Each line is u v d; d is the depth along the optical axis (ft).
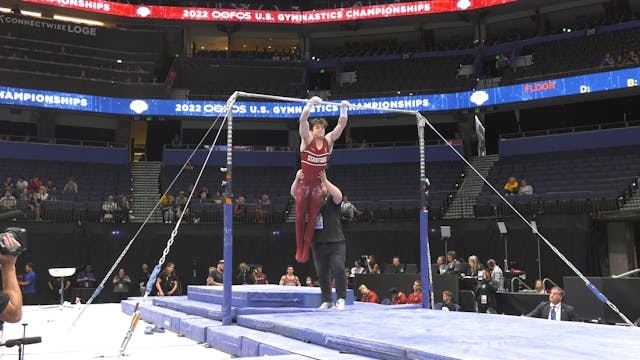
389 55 118.11
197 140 117.70
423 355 14.16
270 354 18.75
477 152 109.19
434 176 96.73
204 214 80.48
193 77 117.08
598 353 13.67
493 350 14.23
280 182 99.04
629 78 84.99
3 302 9.94
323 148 27.96
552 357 13.12
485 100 96.68
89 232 74.49
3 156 91.25
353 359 16.02
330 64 119.44
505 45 110.22
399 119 115.55
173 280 58.65
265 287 36.60
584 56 101.86
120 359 20.62
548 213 69.67
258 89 115.03
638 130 86.33
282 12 116.88
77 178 91.86
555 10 111.75
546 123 109.40
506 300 41.24
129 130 110.11
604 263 71.92
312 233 28.68
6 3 106.83
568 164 86.84
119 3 113.19
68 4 107.24
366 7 115.34
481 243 73.15
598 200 69.05
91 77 106.32
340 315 24.89
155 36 115.44
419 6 112.98
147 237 77.56
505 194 80.79
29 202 72.79
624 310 33.88
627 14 104.42
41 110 97.96
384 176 98.43
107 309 50.65
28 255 70.69
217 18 114.32
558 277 67.15
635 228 77.87
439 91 103.04
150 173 100.07
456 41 123.13
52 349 23.48
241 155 103.30
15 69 99.35
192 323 26.96
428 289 32.94
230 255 26.30
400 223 78.18
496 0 107.04
